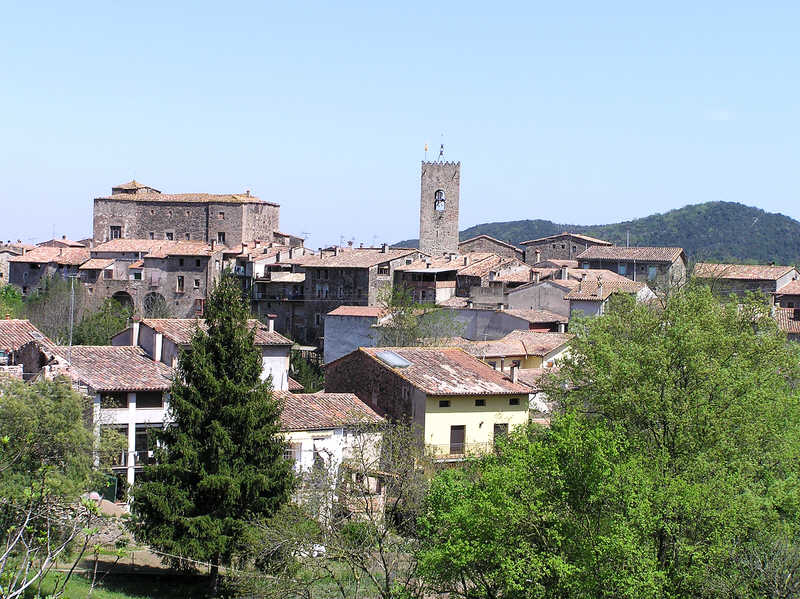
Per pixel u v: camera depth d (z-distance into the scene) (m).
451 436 60.81
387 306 103.62
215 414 47.44
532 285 107.44
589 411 46.62
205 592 44.16
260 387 48.72
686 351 43.22
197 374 47.84
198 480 46.66
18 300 130.88
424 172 160.50
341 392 68.25
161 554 45.53
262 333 68.38
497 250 164.00
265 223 169.50
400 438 49.50
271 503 46.94
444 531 38.66
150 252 144.12
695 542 36.88
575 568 33.75
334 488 47.41
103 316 110.12
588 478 36.03
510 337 86.75
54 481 36.72
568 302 104.88
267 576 40.31
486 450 58.28
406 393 61.75
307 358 113.75
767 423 42.78
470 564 36.56
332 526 43.09
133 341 64.56
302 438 53.69
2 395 42.56
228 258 144.00
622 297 54.22
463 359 67.56
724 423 41.47
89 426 50.31
